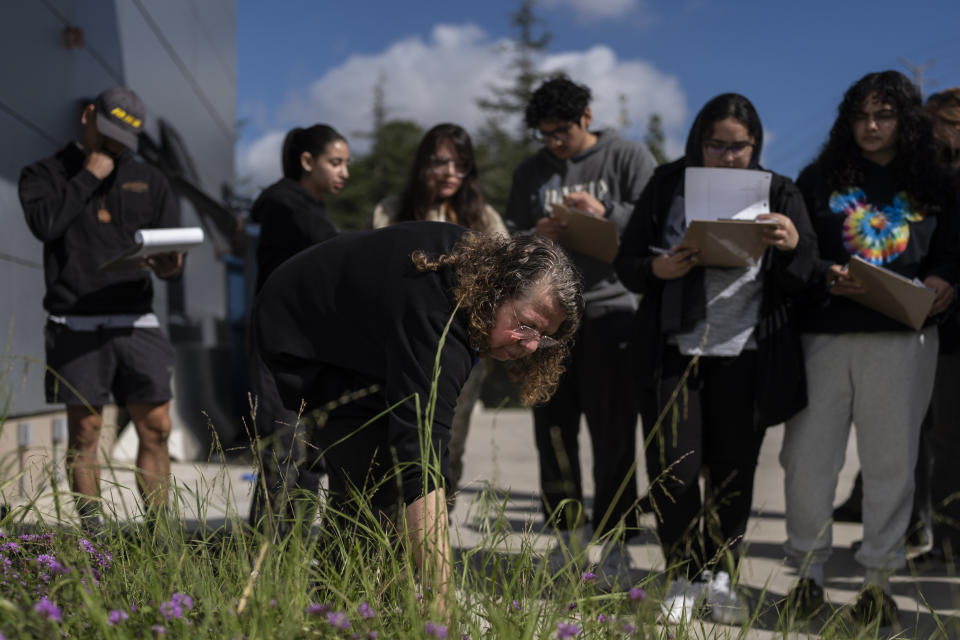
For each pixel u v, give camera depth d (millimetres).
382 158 36969
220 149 11039
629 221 3244
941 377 3455
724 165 2963
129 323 3350
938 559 3479
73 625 1417
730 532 2893
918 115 2914
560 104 3764
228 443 7914
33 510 1741
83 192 3227
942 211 2955
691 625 2027
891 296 2699
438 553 1638
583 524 3652
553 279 1839
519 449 7809
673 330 2910
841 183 3047
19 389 4477
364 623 1500
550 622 1574
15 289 4637
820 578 2898
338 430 2088
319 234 3330
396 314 1890
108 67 6473
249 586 1471
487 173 32312
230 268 10734
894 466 2871
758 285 2918
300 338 2078
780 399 2865
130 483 3650
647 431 3039
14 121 4758
